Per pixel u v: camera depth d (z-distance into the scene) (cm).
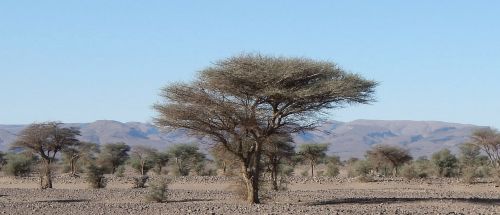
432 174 7331
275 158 4719
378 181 6166
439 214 2652
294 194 4334
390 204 3278
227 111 3225
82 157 8606
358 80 3238
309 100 3209
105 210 3016
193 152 8688
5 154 10406
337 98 3228
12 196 4353
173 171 8356
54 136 6028
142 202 3744
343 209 2930
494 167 7150
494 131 7744
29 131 5944
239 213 2739
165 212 2855
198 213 2766
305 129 3412
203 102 3241
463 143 8575
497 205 3173
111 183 6225
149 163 8988
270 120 3344
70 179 6738
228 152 3591
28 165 7744
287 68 3066
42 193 4684
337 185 5841
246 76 3058
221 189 5212
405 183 5959
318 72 3158
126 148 9700
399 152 7781
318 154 7662
